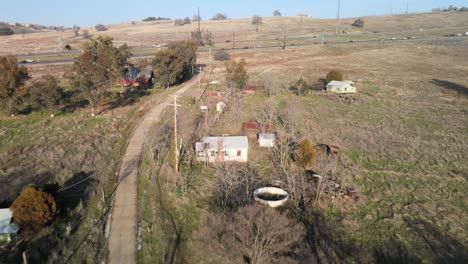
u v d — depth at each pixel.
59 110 57.97
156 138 45.06
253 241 23.45
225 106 56.75
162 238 25.98
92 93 56.25
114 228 27.17
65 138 46.19
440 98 69.56
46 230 26.55
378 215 30.30
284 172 36.47
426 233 27.91
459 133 50.06
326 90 73.81
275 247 22.78
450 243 26.84
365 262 24.80
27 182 33.88
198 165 38.41
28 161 38.78
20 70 53.50
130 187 33.34
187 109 58.16
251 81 81.31
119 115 56.53
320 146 42.06
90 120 53.91
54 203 27.41
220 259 23.44
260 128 47.75
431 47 136.25
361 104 64.88
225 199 30.88
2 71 51.28
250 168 37.59
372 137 47.66
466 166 39.59
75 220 28.08
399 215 30.19
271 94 69.56
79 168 37.44
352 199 32.25
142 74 79.50
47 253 24.39
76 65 55.62
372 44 146.38
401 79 86.94
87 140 45.53
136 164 38.12
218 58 113.81
